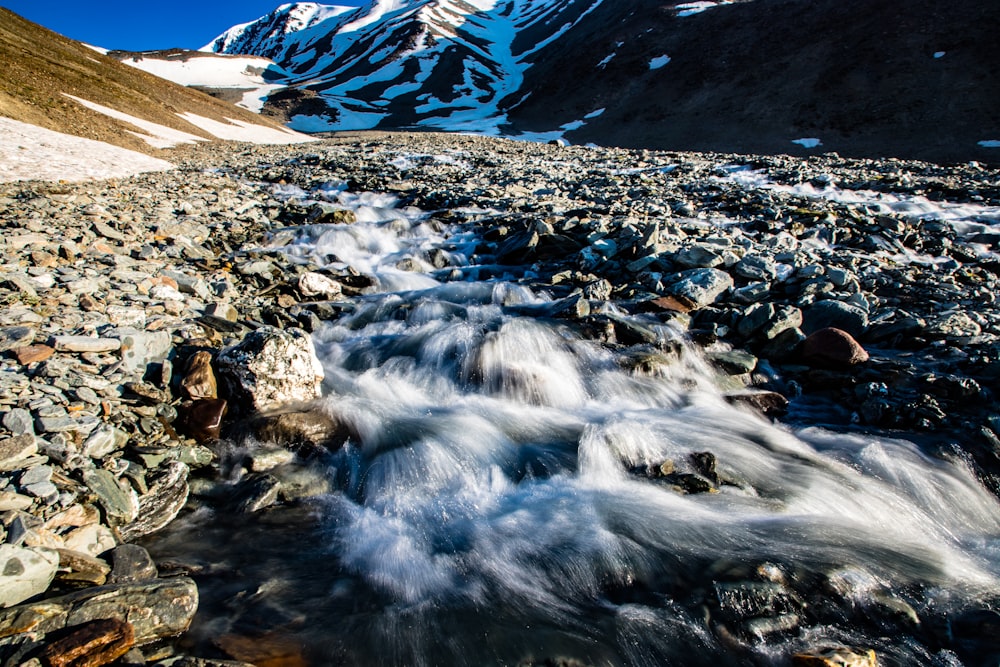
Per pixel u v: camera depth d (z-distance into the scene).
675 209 14.82
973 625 3.79
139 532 4.40
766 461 5.69
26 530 3.58
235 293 8.92
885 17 83.12
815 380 7.07
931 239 12.06
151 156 29.86
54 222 10.18
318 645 3.57
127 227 10.77
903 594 4.07
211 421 5.46
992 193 16.81
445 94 153.62
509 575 4.24
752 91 82.00
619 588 4.12
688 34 109.44
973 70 66.00
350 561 4.35
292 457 5.50
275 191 19.25
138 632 3.38
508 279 10.77
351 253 12.49
